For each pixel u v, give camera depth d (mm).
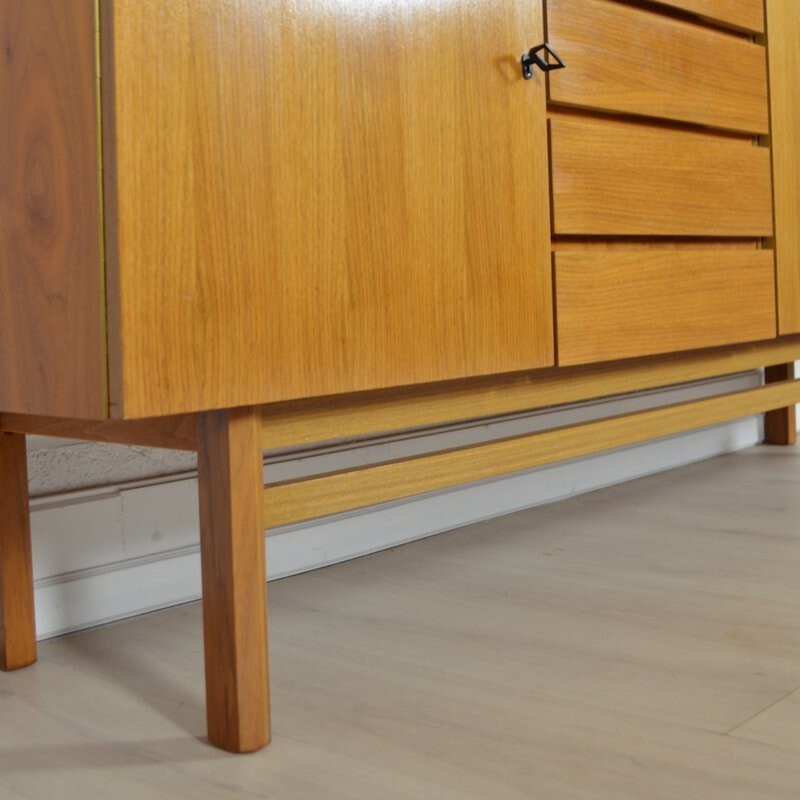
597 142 1347
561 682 1130
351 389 1039
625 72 1396
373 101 1051
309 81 989
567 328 1305
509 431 2059
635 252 1417
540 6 1260
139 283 867
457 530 1905
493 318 1198
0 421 1236
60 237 912
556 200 1286
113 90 850
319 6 996
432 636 1314
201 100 903
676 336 1498
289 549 1646
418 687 1140
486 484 1977
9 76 960
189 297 900
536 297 1260
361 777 925
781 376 2482
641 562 1614
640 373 1558
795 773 883
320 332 1006
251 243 945
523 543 1779
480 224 1180
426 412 1214
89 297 884
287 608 1469
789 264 1757
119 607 1452
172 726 1070
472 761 945
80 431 1145
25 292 962
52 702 1148
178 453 1561
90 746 1026
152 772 959
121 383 862
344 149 1023
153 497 1494
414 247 1100
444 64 1130
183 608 1509
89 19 860
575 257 1312
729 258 1604
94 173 867
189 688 1181
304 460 1698
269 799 893
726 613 1341
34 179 937
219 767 964
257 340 953
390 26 1067
